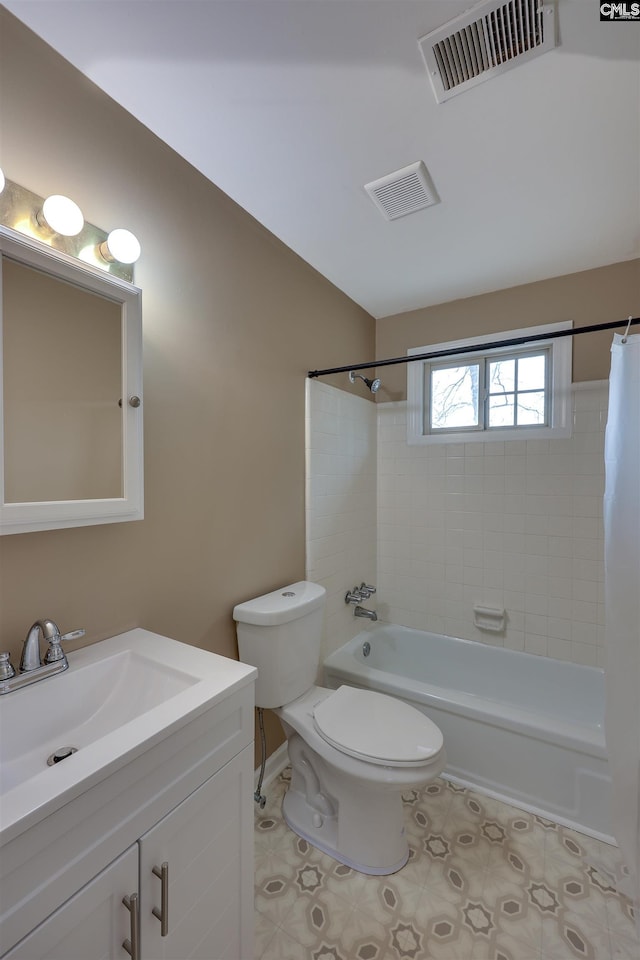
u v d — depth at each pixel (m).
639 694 1.25
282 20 0.95
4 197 0.94
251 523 1.69
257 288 1.71
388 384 2.72
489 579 2.40
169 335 1.33
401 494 2.68
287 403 1.91
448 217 1.70
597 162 1.39
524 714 1.69
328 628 2.21
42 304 0.95
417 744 1.33
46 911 0.60
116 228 1.17
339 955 1.12
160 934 0.77
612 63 1.03
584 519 2.15
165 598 1.32
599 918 1.22
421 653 2.54
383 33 0.98
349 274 2.17
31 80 0.98
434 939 1.16
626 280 2.05
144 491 1.25
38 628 0.94
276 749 1.85
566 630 2.20
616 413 1.33
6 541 0.95
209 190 1.48
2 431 0.86
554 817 1.58
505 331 2.35
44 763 0.87
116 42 1.01
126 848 0.71
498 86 1.10
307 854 1.43
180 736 0.81
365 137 1.28
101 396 1.07
